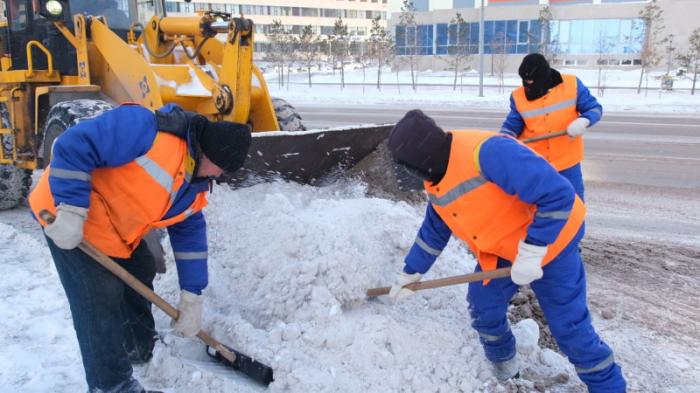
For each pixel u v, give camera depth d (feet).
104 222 8.11
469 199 8.38
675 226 19.49
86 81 18.15
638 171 28.78
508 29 139.44
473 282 9.35
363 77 124.77
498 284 9.11
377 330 9.70
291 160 14.76
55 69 19.60
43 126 18.03
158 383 9.53
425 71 142.61
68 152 7.30
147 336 10.11
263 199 14.05
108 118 7.57
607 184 25.99
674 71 124.77
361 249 11.71
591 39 136.36
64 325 11.32
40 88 17.29
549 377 10.05
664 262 16.02
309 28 128.67
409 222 13.32
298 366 9.16
